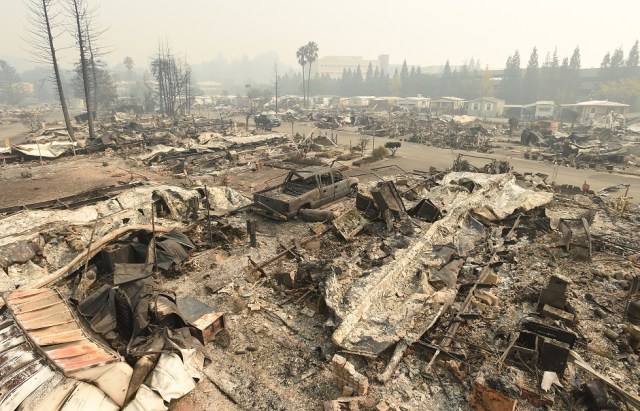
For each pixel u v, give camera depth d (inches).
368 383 214.4
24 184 746.2
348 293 296.4
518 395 202.5
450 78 4584.2
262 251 409.4
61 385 171.6
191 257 387.9
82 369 178.5
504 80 4037.9
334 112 2955.2
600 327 273.6
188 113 2883.9
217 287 328.8
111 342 234.4
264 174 833.5
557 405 201.3
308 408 205.0
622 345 249.3
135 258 359.6
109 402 183.9
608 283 338.6
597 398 196.9
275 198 508.1
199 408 205.5
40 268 355.3
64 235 401.1
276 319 285.9
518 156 1115.9
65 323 225.0
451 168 846.5
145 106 3326.8
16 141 1429.6
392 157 1067.3
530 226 476.1
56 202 542.3
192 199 497.0
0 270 336.8
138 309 241.3
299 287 322.0
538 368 223.0
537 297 307.4
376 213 483.2
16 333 208.5
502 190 592.7
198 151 1034.7
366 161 976.9
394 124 2005.4
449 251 387.5
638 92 3043.8
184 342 235.0
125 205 485.4
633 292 297.0
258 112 3097.9
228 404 208.4
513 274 357.7
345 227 448.5
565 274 354.6
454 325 267.7
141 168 893.2
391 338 247.0
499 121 2407.7
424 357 241.6
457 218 481.7
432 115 2962.6
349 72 5841.5
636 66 3521.2
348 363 216.4
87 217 448.1
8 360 186.9
